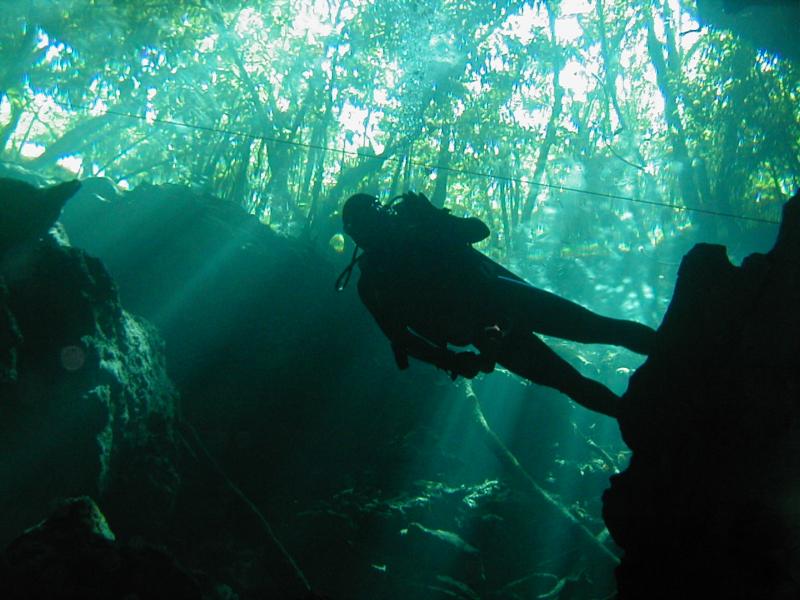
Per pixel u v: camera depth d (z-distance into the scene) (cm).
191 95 2273
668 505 286
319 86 2523
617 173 2803
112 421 766
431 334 326
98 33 1725
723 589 260
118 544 498
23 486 686
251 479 1200
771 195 2936
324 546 1018
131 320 939
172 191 1413
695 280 295
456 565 1020
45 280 759
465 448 1358
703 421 280
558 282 2438
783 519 252
